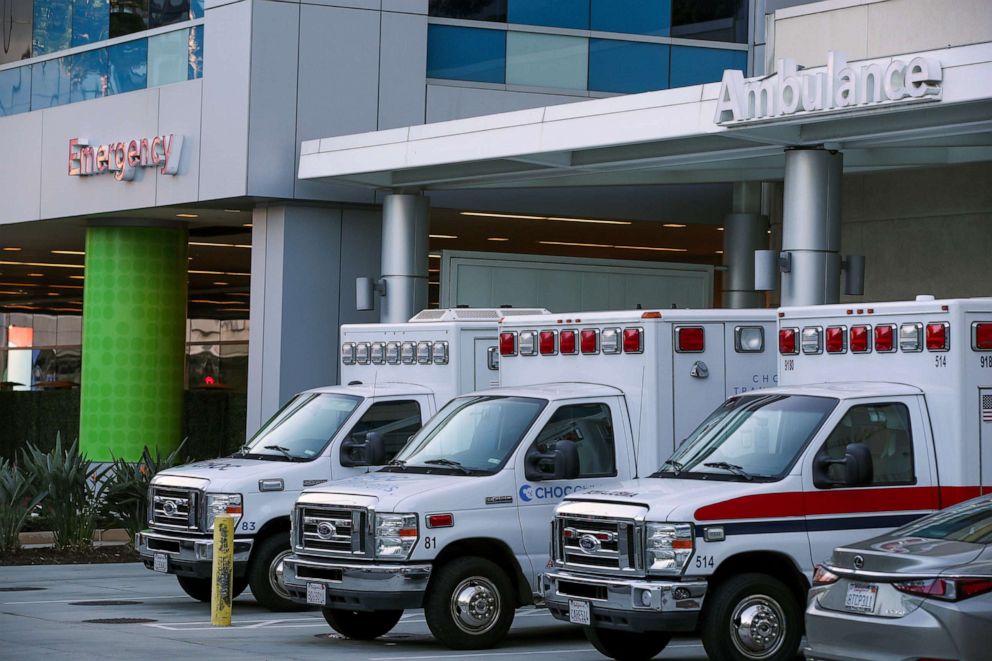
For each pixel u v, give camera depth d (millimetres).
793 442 13641
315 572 15664
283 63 28516
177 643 15820
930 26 23906
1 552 25469
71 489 26203
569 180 26969
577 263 27281
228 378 60406
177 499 18531
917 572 10500
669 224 32000
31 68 34656
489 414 16156
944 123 19375
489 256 26844
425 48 29438
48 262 44938
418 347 18891
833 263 21109
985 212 25562
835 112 19016
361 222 29500
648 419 15555
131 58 31969
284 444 18891
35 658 14641
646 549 13117
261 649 15367
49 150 33469
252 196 28344
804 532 13320
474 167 26438
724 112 20422
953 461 13594
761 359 15977
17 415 47281
